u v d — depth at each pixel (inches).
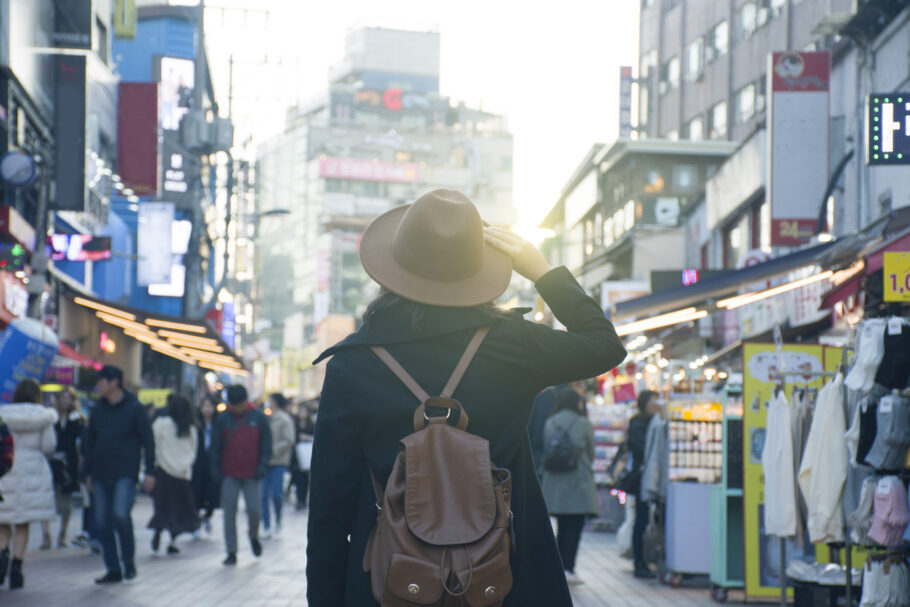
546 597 105.7
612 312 557.6
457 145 5442.9
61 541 559.8
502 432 105.1
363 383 104.5
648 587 426.9
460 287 108.0
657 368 874.8
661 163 1716.3
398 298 108.6
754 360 387.5
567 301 113.7
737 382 420.5
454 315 107.2
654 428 440.5
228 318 1935.3
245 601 370.0
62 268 1019.9
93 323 1131.9
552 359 107.2
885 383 275.0
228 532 479.5
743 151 1105.4
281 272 5634.8
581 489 426.9
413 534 95.3
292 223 5639.8
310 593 105.9
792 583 381.4
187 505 534.0
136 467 417.4
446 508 96.2
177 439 533.3
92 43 922.7
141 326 917.8
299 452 838.5
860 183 773.9
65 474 554.3
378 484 103.0
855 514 287.1
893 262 288.7
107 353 1220.5
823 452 308.5
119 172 1231.5
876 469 283.3
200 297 1461.6
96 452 415.5
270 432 491.5
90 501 527.2
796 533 333.7
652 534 449.4
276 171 5772.6
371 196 5251.0
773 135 825.5
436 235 106.4
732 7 1720.0
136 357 1397.6
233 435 482.6
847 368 330.0
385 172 5241.1
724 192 1196.5
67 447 555.8
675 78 1942.7
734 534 392.2
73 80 877.2
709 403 434.0
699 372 682.8
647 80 2026.3
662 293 537.3
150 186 1237.1
